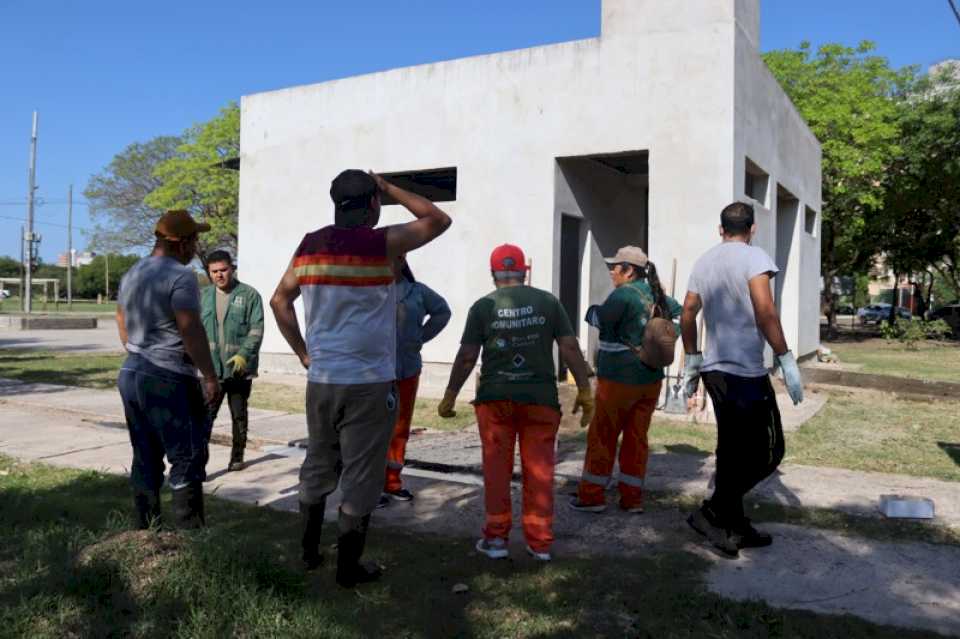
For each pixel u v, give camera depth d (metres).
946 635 3.20
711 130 9.36
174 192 34.72
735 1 9.38
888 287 76.25
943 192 27.55
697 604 3.46
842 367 15.02
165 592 3.18
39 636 2.89
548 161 10.55
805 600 3.56
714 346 4.24
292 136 13.05
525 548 4.30
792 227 14.74
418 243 3.65
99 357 15.93
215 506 5.09
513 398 4.04
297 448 7.11
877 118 24.22
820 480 5.87
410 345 5.10
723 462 4.21
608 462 4.98
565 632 3.17
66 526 4.21
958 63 26.88
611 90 10.03
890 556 4.18
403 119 11.86
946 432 8.15
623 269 4.87
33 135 38.19
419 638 3.11
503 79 10.90
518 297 4.13
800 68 25.44
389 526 4.72
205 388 4.15
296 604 3.27
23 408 9.47
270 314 13.28
